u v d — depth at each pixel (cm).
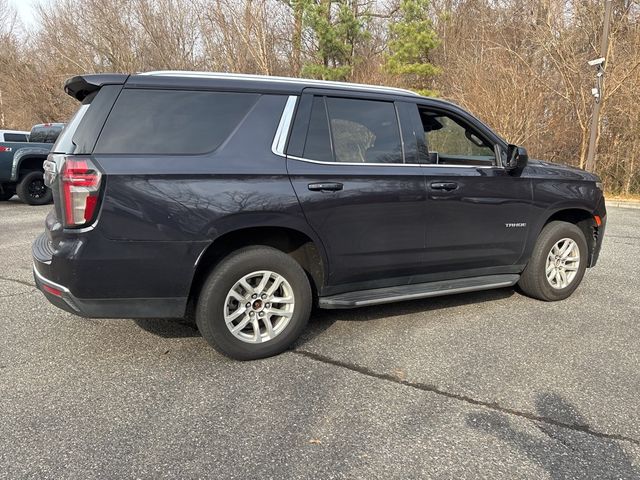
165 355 353
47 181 332
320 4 1744
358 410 284
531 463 240
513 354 361
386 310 452
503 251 442
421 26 1623
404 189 381
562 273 482
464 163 432
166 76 325
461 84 1617
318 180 348
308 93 359
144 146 310
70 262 296
